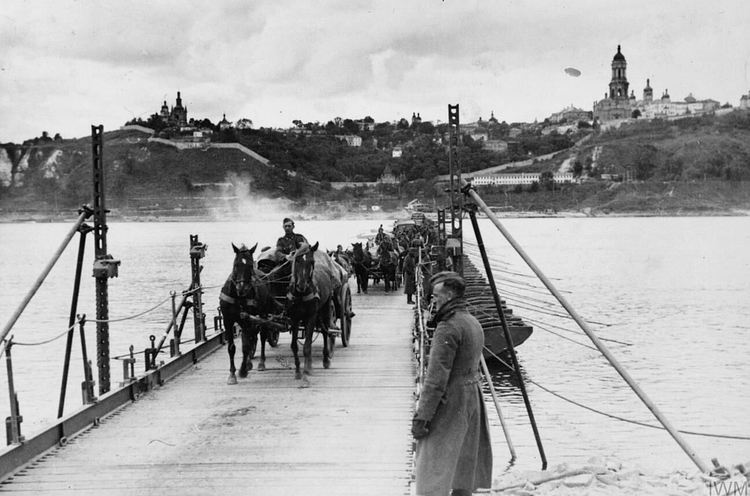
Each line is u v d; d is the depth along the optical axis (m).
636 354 27.88
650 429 17.77
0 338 10.09
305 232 156.38
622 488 9.07
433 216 126.25
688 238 133.88
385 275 35.16
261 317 15.28
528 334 24.25
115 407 12.88
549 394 21.75
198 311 18.48
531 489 9.06
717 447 16.34
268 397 13.75
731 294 49.69
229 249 111.94
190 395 13.91
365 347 19.47
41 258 100.31
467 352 7.40
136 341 29.72
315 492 9.05
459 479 7.51
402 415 12.45
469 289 32.47
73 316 13.13
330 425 11.87
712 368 25.12
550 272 68.19
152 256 97.94
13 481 9.42
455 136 17.89
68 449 10.70
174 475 9.63
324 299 16.17
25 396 20.75
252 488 9.20
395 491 9.05
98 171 13.49
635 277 62.59
